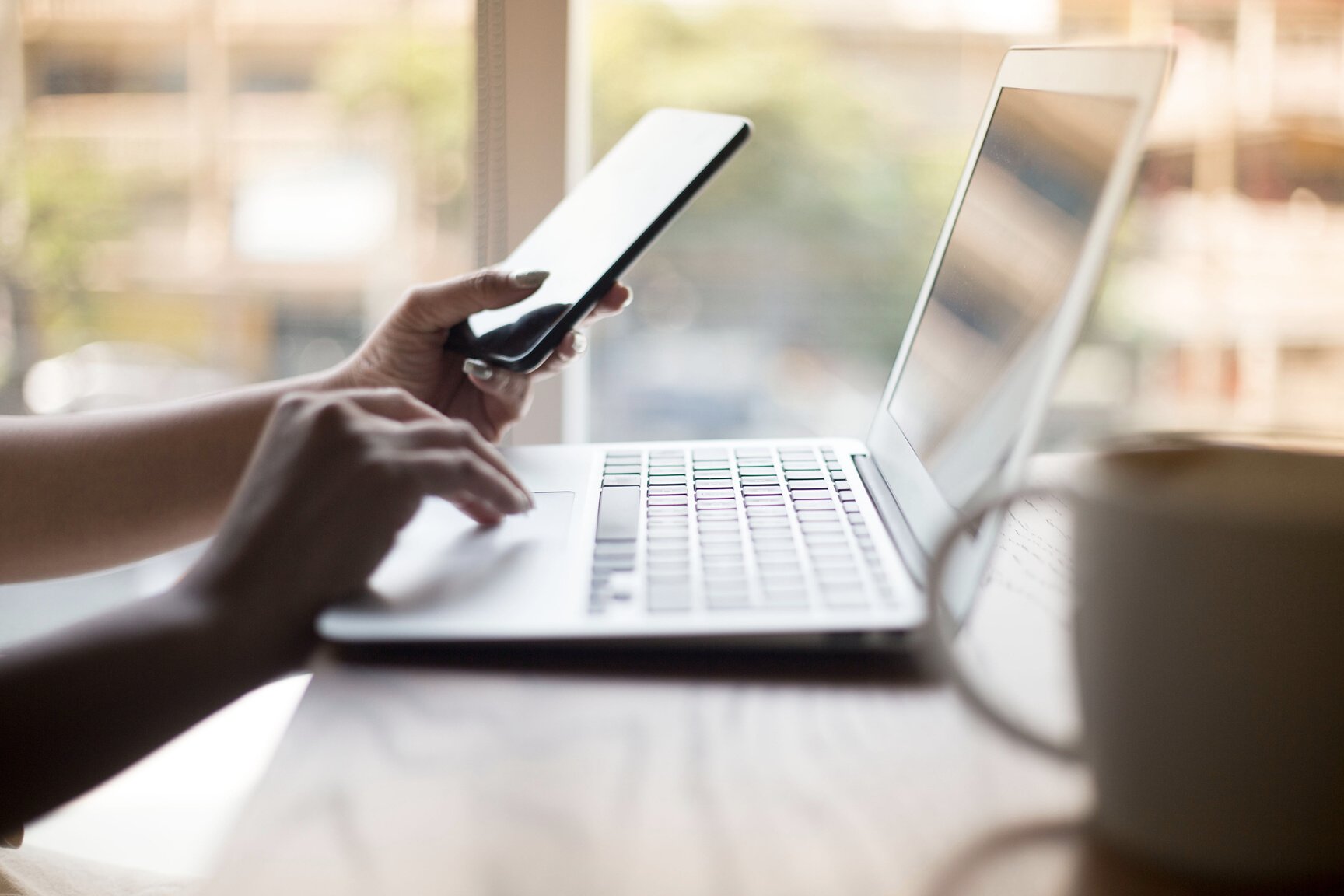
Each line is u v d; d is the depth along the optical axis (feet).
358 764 1.19
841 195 3.50
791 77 3.40
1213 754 0.96
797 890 0.98
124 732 1.34
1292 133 3.39
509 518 1.86
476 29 3.02
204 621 1.44
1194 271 3.53
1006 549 1.80
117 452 2.41
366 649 1.44
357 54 3.23
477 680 1.38
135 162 3.39
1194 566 0.95
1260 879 0.98
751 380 3.63
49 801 1.29
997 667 1.36
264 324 3.47
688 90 3.37
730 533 1.77
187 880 2.17
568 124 3.05
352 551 1.53
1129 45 1.44
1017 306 1.65
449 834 1.07
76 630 1.42
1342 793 0.95
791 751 1.21
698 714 1.30
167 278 3.46
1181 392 3.61
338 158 3.32
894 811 1.10
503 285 2.36
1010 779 1.16
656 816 1.10
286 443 1.63
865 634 1.38
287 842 1.06
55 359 3.51
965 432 1.72
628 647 1.42
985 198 2.09
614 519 1.85
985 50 3.37
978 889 0.98
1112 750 1.01
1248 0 3.30
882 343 3.61
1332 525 0.92
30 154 3.39
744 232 3.54
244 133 3.34
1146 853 1.01
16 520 2.35
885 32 3.37
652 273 3.55
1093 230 1.32
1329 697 0.94
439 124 3.23
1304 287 3.51
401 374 2.57
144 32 3.30
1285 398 3.57
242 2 3.26
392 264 3.36
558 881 1.00
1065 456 1.55
